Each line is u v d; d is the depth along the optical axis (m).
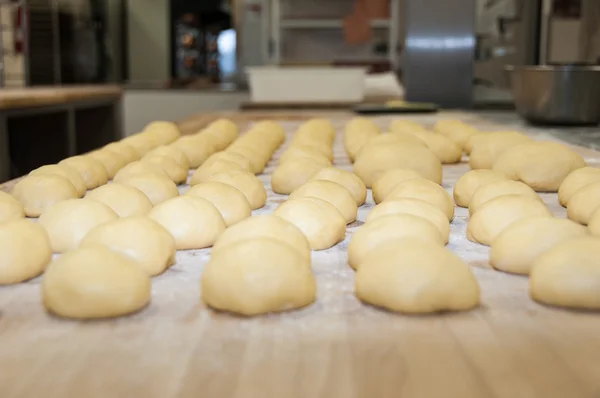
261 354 0.59
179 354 0.60
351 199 1.15
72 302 0.68
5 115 2.74
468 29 3.60
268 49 6.27
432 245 0.74
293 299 0.70
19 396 0.52
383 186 1.29
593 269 0.69
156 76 7.74
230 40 7.22
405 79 3.69
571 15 2.74
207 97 5.17
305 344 0.61
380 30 6.32
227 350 0.60
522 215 0.96
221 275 0.70
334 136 2.32
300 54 6.41
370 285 0.71
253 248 0.72
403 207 0.99
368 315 0.69
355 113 3.20
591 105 2.29
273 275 0.69
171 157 1.59
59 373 0.56
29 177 1.25
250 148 1.69
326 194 1.12
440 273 0.69
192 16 7.23
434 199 1.12
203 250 0.96
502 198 1.01
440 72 3.65
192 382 0.54
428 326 0.65
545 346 0.60
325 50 6.39
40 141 3.57
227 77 7.08
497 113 3.15
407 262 0.70
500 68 3.57
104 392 0.52
